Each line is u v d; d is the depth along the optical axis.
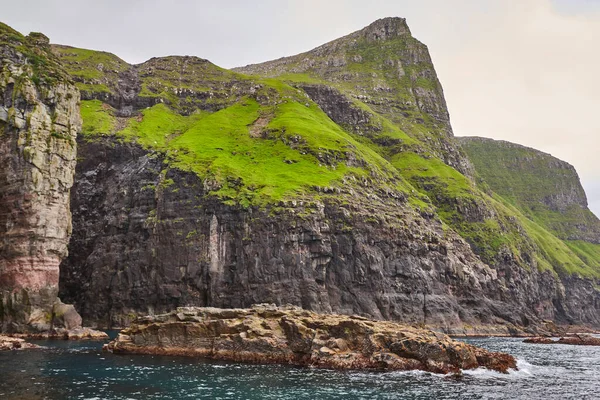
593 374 70.69
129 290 133.88
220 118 188.00
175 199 138.00
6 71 104.81
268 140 172.50
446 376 61.28
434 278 144.00
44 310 98.88
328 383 55.28
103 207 150.38
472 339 128.12
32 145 100.94
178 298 128.50
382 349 66.31
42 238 100.19
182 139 166.50
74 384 52.62
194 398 48.00
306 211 131.62
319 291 124.38
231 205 132.62
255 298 122.75
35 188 100.12
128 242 139.12
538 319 171.62
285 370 62.81
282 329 72.19
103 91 192.38
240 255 127.62
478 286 154.88
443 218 198.75
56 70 111.31
